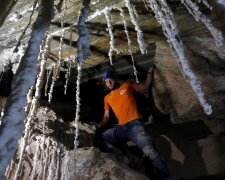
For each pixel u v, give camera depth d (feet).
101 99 20.47
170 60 14.44
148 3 9.78
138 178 11.23
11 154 4.39
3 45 12.78
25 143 10.18
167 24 9.79
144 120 16.99
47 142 12.08
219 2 4.41
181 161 15.61
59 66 14.93
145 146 13.05
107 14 10.36
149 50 15.33
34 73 4.97
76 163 11.27
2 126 4.46
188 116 14.75
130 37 13.23
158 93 15.66
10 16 9.91
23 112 4.67
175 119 15.15
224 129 15.11
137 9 10.25
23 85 4.78
